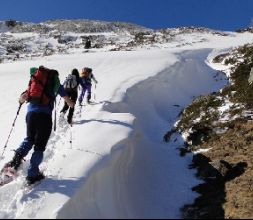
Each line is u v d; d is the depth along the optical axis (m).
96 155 8.37
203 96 16.28
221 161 9.67
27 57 41.72
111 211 7.25
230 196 8.30
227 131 11.65
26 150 8.35
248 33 57.53
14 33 73.94
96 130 10.16
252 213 7.49
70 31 75.25
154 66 21.08
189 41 48.41
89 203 7.15
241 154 10.20
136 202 7.98
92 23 81.50
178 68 20.78
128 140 9.47
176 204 8.34
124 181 8.33
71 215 6.68
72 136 10.32
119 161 8.65
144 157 9.90
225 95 15.31
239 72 21.11
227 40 46.31
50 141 10.55
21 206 7.19
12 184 8.18
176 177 9.63
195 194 8.80
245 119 12.02
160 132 13.45
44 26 79.56
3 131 12.92
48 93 8.60
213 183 9.09
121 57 26.69
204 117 12.98
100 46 51.28
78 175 7.62
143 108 14.84
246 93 14.09
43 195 7.30
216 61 27.59
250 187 8.50
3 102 17.67
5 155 10.50
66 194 7.09
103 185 7.69
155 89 16.84
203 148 11.22
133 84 15.95
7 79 23.86
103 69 23.11
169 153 11.26
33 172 7.93
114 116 11.34
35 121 8.41
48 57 36.22
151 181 9.10
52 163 8.64
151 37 53.59
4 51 54.47
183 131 12.52
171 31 60.12
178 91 18.33
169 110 16.03
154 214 7.83
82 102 14.70
